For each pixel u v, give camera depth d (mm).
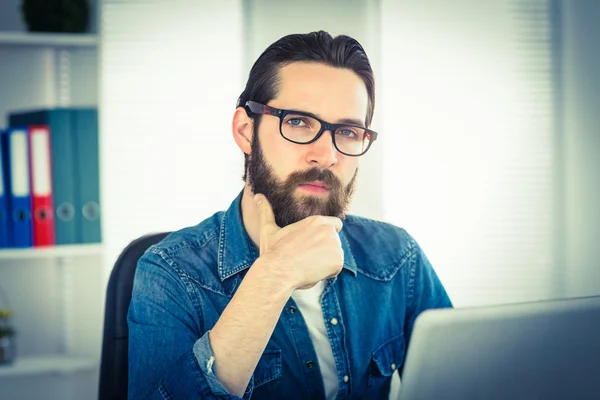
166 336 1129
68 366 2311
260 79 1208
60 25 2359
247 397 1062
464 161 2705
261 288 1002
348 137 1190
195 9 2656
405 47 2672
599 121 2697
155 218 2635
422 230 2680
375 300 1332
